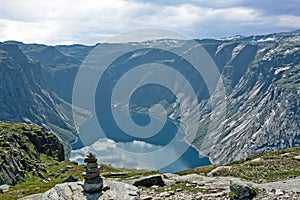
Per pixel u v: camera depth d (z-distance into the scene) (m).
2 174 117.12
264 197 26.17
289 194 26.62
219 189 32.38
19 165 139.88
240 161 69.06
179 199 28.44
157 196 30.42
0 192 62.47
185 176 40.69
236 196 26.89
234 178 40.03
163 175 42.00
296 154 61.53
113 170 79.44
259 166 49.66
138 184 35.72
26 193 53.25
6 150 147.50
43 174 147.75
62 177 144.75
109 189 22.97
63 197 22.08
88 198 21.81
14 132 197.25
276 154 70.44
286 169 45.84
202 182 36.62
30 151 185.62
